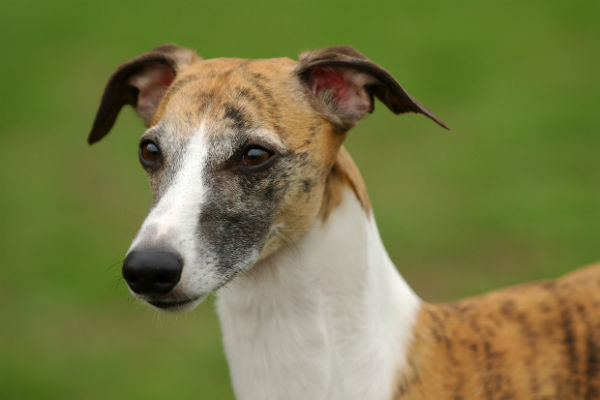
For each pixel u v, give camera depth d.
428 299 11.26
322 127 5.98
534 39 20.80
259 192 5.70
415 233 12.95
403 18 22.94
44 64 21.33
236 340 6.11
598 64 19.23
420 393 6.05
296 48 20.42
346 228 5.90
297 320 5.90
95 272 12.52
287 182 5.77
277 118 5.81
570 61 19.44
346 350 5.89
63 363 10.56
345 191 5.95
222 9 24.84
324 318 5.88
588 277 6.93
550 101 17.44
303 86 6.01
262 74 5.96
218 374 10.35
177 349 10.89
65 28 23.83
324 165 5.92
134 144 17.25
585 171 14.66
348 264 5.88
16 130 17.95
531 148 15.66
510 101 17.61
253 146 5.68
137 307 11.24
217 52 20.23
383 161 15.53
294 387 5.95
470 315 6.57
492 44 20.69
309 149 5.87
